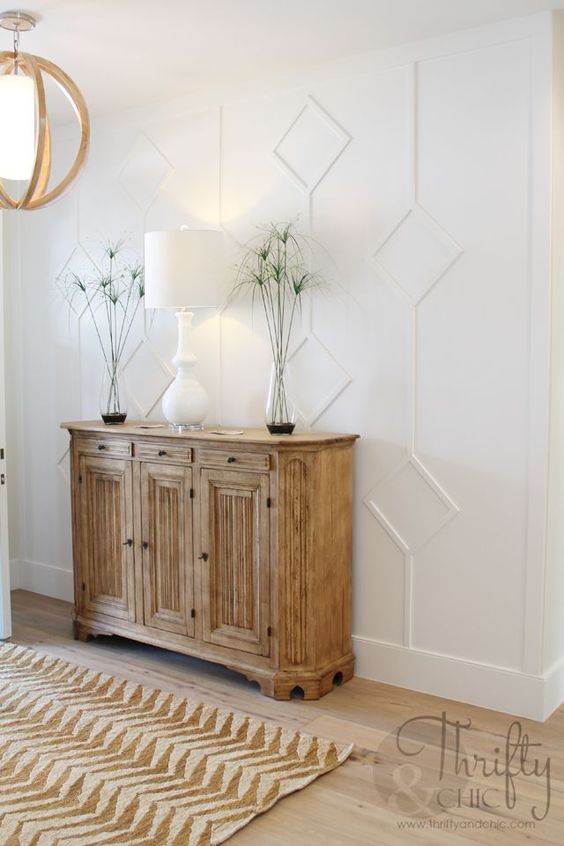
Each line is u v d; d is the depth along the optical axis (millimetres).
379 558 3334
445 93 3076
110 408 4258
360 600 3398
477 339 3047
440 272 3115
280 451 3074
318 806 2387
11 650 3693
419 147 3146
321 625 3174
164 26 2967
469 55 3012
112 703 3090
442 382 3139
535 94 2875
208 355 3836
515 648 3014
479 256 3029
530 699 2975
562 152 2959
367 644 3375
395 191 3215
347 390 3383
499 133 2963
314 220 3438
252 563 3201
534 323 2912
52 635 3930
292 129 3484
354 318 3346
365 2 2758
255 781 2496
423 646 3240
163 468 3455
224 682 3330
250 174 3635
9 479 4758
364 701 3139
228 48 3203
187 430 3543
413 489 3230
